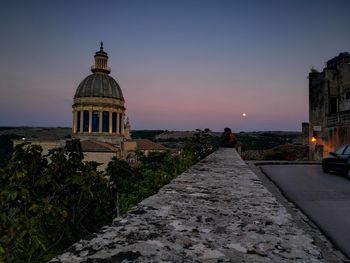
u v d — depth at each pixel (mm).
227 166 5770
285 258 1341
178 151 11133
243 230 1726
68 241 3832
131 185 5488
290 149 32469
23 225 3043
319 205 7152
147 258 1281
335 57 28406
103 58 73562
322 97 26875
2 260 2973
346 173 11898
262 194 2857
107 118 68562
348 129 22219
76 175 3826
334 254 4152
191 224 1804
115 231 1620
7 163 3477
